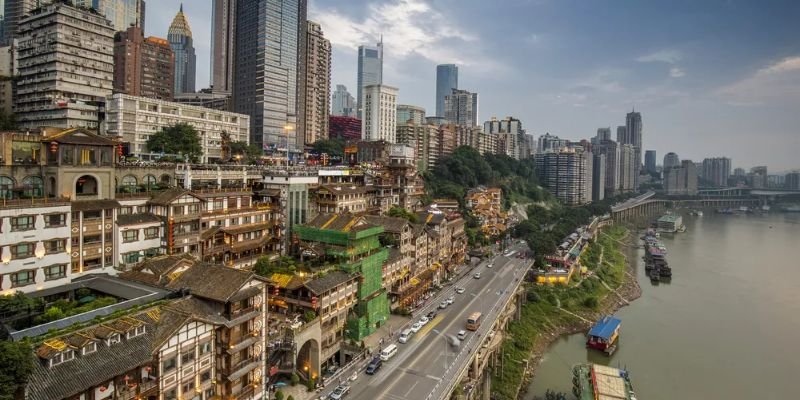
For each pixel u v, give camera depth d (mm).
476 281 134000
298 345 70750
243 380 57062
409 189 151750
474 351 84438
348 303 85500
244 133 173750
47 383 38125
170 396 48406
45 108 144875
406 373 76000
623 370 100000
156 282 58875
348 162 190000
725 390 99750
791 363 112375
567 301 145250
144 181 86375
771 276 189750
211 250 83062
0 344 37875
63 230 61750
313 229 91438
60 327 45250
